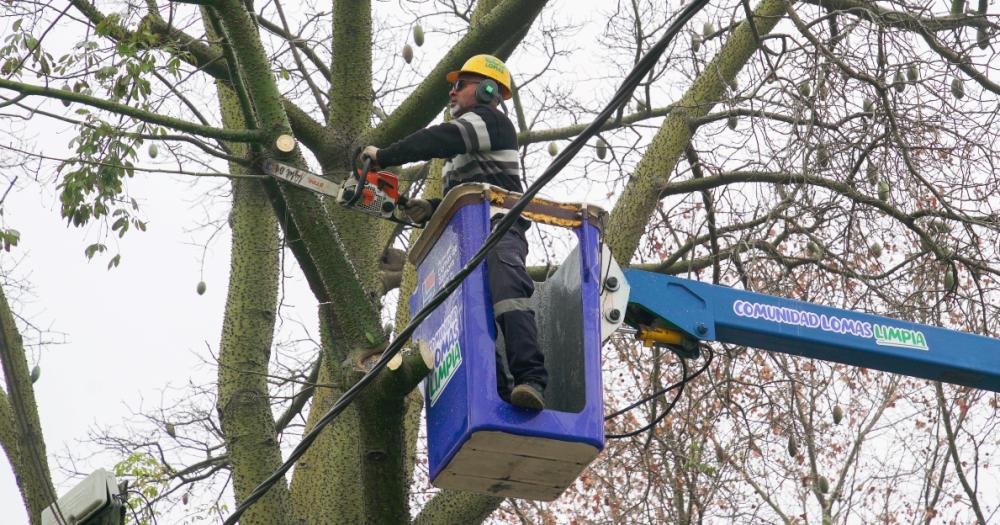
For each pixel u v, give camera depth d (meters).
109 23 12.12
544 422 8.88
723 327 10.94
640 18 16.39
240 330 14.70
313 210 10.70
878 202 13.46
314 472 15.61
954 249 14.55
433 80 15.09
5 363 10.72
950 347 11.40
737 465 18.48
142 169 11.41
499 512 20.12
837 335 11.12
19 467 13.61
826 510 20.72
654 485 17.47
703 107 15.55
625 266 15.04
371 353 10.33
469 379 8.91
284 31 16.08
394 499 10.55
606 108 7.84
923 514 20.41
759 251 14.56
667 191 15.29
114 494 9.72
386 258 17.52
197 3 11.57
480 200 9.45
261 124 11.33
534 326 9.11
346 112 15.05
